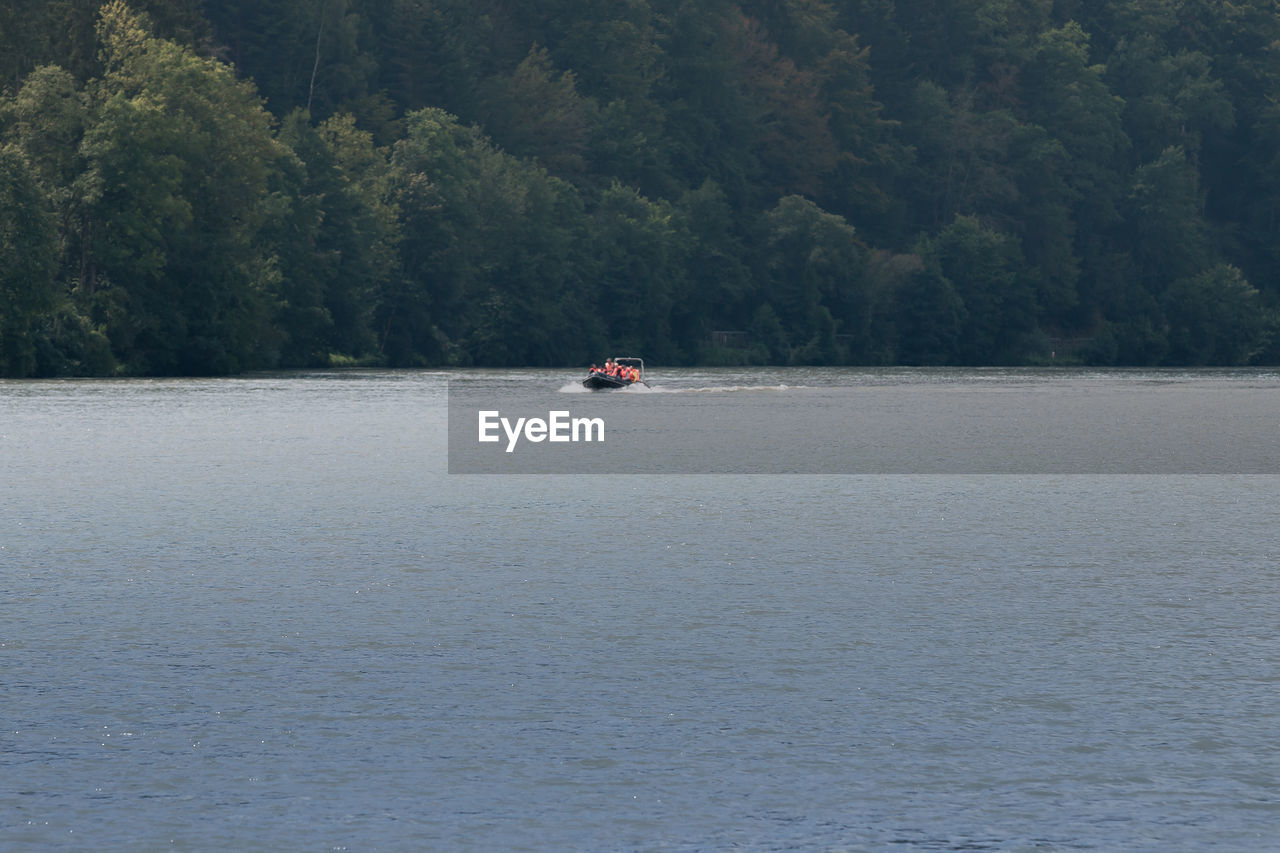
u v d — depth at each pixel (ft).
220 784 182.29
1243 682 228.02
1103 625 269.64
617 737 200.85
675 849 163.12
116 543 367.45
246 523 406.00
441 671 234.58
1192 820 171.22
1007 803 176.65
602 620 272.92
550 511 438.40
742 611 281.54
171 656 244.01
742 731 203.51
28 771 186.70
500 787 181.68
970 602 291.38
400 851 162.40
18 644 252.42
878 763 190.49
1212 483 531.91
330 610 281.74
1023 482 531.50
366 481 516.32
